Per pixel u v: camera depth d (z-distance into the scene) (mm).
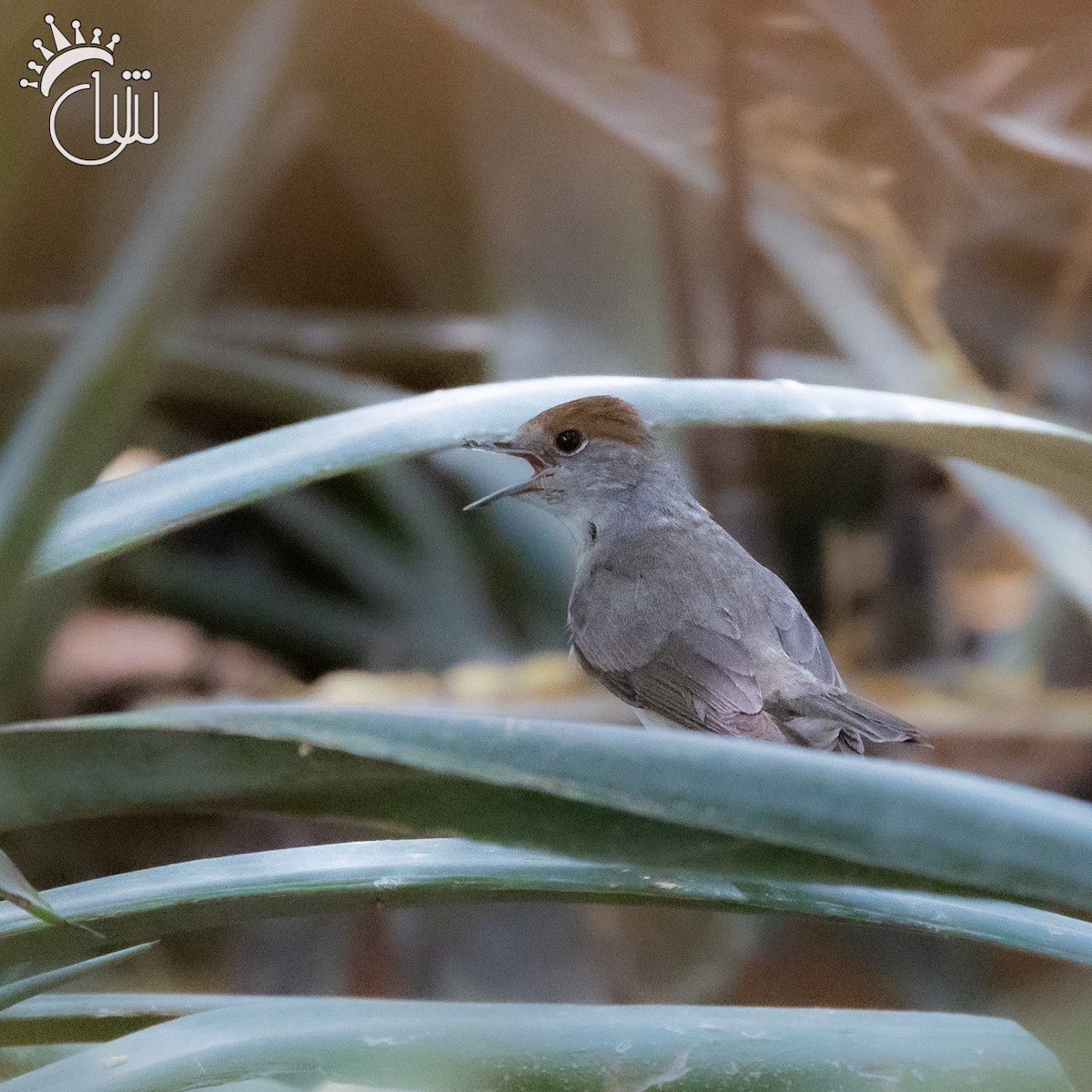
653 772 2400
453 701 4125
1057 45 4066
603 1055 3234
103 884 3277
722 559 4035
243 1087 3074
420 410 3818
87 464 2689
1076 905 2350
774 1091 3148
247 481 3492
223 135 2475
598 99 4062
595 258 4148
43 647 4082
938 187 4090
